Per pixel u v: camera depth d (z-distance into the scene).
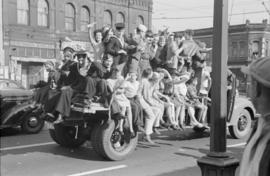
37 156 8.37
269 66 1.92
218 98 4.18
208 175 4.12
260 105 1.95
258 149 1.87
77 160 8.02
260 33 49.56
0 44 20.23
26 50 28.70
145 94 8.48
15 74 27.38
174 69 9.30
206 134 11.63
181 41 9.53
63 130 9.04
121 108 7.79
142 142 10.13
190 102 9.48
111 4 34.47
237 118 10.80
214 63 4.22
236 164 4.13
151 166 7.57
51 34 30.19
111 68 8.00
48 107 7.58
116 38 8.35
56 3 30.53
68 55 8.22
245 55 49.91
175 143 10.13
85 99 7.39
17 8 28.33
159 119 8.70
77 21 31.98
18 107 11.21
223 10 4.15
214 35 4.22
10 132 11.88
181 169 7.34
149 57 9.27
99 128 7.82
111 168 7.36
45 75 29.41
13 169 7.21
